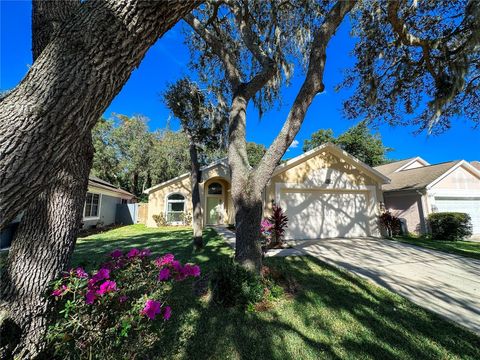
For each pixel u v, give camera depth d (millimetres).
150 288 2291
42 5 2148
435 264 5703
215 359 2416
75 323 1923
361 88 7902
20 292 1997
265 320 3117
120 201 19875
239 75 5785
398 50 6922
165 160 24484
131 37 1182
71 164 2318
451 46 6152
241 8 5832
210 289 3727
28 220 2119
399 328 2936
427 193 11078
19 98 1090
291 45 6586
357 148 22547
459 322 3068
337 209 9641
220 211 16531
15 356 1896
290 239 8945
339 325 3002
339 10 4578
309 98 4480
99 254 6723
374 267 5434
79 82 1104
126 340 2082
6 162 1042
